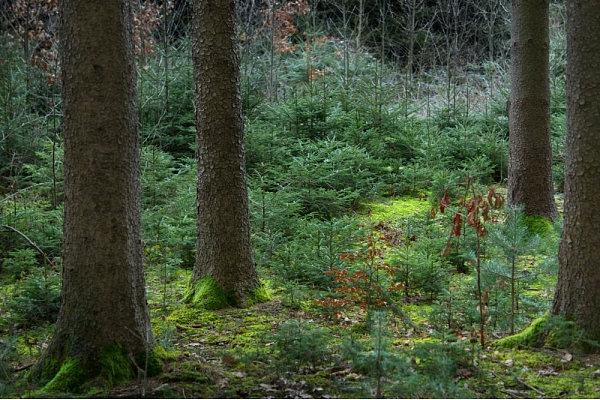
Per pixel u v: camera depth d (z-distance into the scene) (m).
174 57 13.41
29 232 7.89
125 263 4.41
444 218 8.70
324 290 6.89
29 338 5.60
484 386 4.33
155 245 8.12
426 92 18.88
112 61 4.30
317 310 6.43
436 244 7.57
